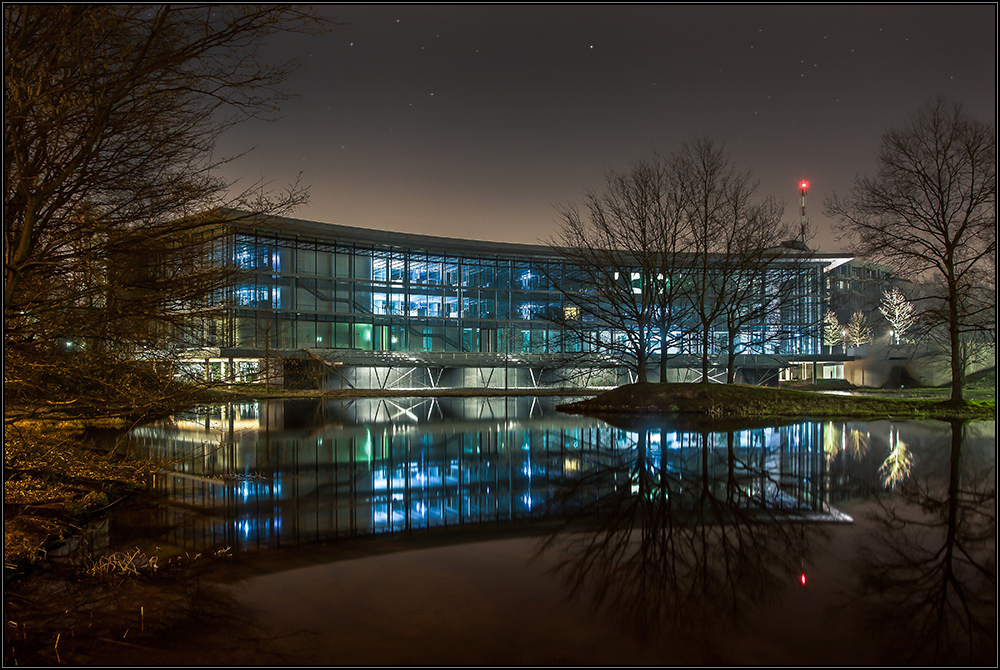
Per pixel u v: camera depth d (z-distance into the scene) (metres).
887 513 9.51
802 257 34.88
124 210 7.11
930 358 61.53
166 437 21.22
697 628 5.43
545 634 5.35
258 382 9.95
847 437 19.42
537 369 65.00
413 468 14.50
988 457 15.05
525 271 69.00
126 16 6.20
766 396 28.80
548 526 9.05
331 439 20.95
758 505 10.15
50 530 8.56
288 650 5.12
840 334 72.81
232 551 8.05
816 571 6.90
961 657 4.83
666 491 11.35
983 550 7.57
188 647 5.24
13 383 7.38
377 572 7.09
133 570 7.31
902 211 27.25
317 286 58.75
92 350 8.07
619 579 6.72
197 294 7.38
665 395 29.59
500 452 17.09
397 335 62.91
